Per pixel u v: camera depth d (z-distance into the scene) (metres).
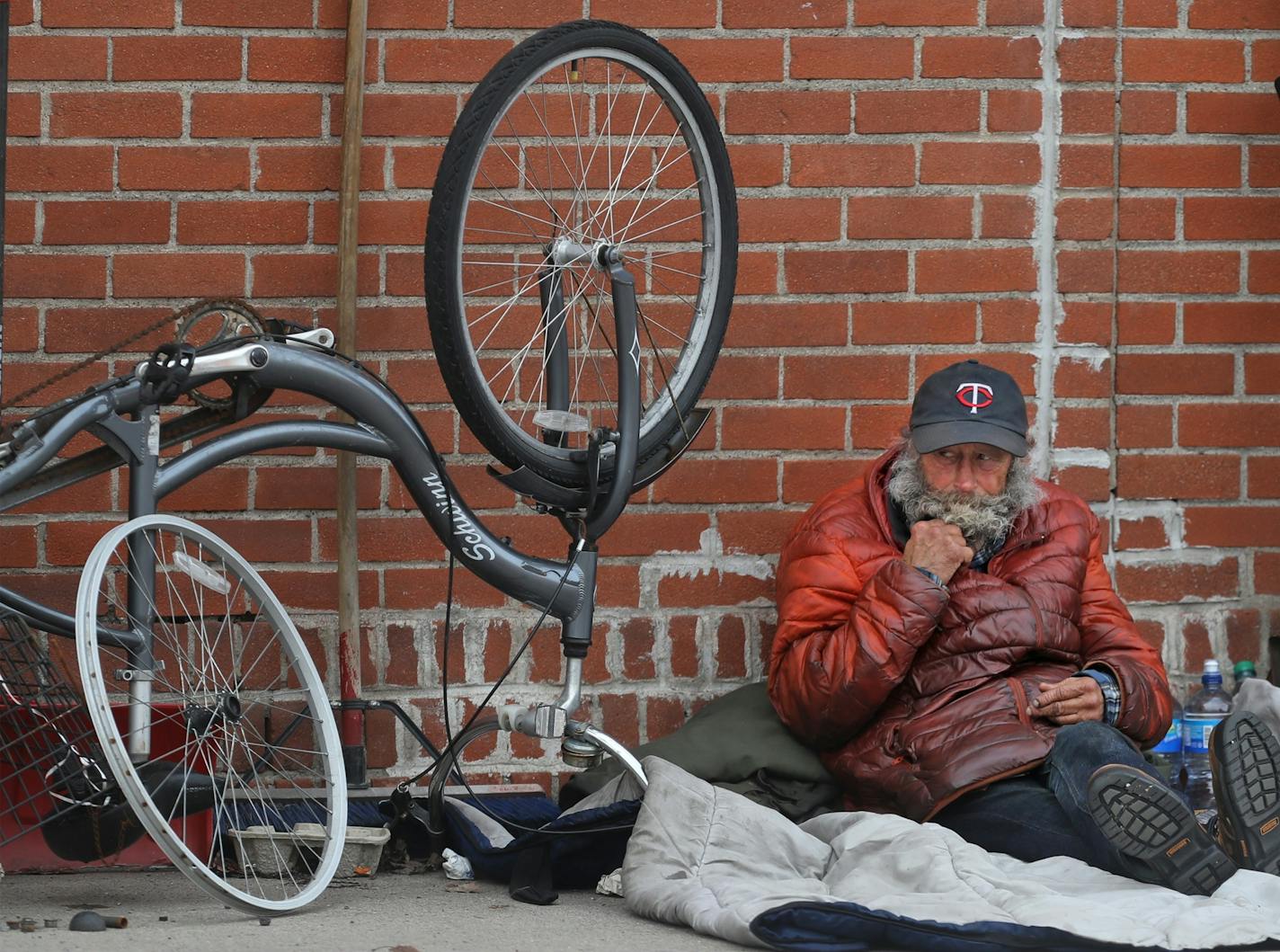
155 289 9.76
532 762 9.82
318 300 9.84
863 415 10.10
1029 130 10.15
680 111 8.83
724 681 9.99
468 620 9.85
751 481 10.05
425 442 8.09
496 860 8.01
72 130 9.71
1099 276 10.18
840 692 8.13
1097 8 10.15
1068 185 10.15
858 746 8.29
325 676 9.74
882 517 8.88
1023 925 6.23
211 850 7.78
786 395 10.08
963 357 10.14
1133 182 10.20
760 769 8.60
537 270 9.76
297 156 9.82
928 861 7.02
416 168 9.89
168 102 9.76
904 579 8.10
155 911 7.23
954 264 10.13
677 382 8.90
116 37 9.73
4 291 9.64
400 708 9.13
